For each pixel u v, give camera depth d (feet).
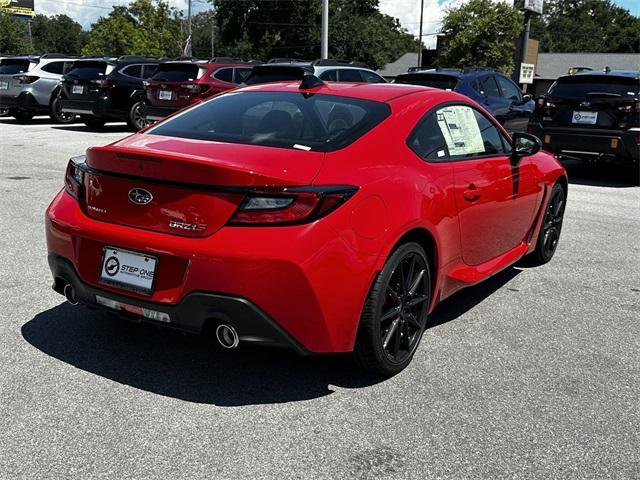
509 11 116.88
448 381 11.45
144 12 190.49
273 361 12.04
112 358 11.93
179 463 8.80
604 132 32.22
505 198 15.08
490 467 8.93
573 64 204.03
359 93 13.01
